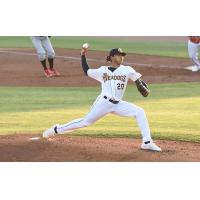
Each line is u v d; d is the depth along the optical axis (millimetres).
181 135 38094
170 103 47750
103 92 33594
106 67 33656
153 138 37375
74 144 35031
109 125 41031
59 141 35562
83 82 56156
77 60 68125
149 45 83938
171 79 56969
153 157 33250
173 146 35625
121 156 33281
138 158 33062
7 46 79875
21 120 42188
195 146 35781
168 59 69625
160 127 40188
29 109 45750
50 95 50812
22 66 64562
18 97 49969
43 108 46188
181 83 55219
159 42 87625
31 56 70875
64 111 45219
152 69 62188
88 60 67562
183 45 84312
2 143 34969
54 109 45875
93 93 51719
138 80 33469
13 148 34219
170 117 43188
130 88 54438
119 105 33844
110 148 34562
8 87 53906
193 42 59781
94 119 33875
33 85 54812
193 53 60156
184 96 50156
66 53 73750
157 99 49312
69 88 53594
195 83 55219
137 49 79188
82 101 48688
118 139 36750
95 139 36531
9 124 40875
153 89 52812
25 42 84688
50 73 58688
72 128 34406
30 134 37281
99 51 76125
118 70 33469
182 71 61062
